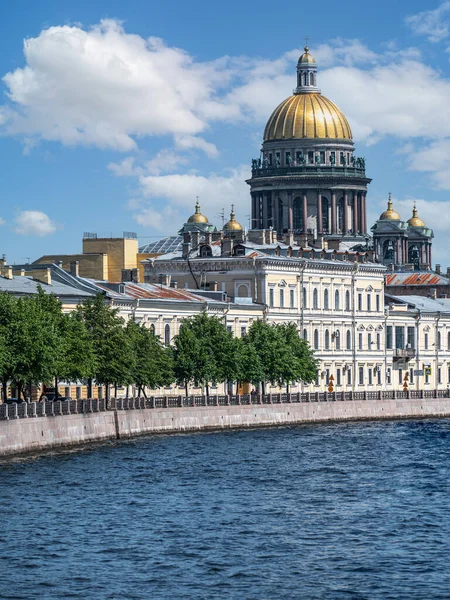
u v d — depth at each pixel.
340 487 104.81
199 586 73.81
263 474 111.25
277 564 78.06
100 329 140.38
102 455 119.81
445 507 95.75
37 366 123.69
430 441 141.25
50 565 77.38
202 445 132.50
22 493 98.25
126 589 73.19
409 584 74.44
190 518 90.38
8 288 156.88
